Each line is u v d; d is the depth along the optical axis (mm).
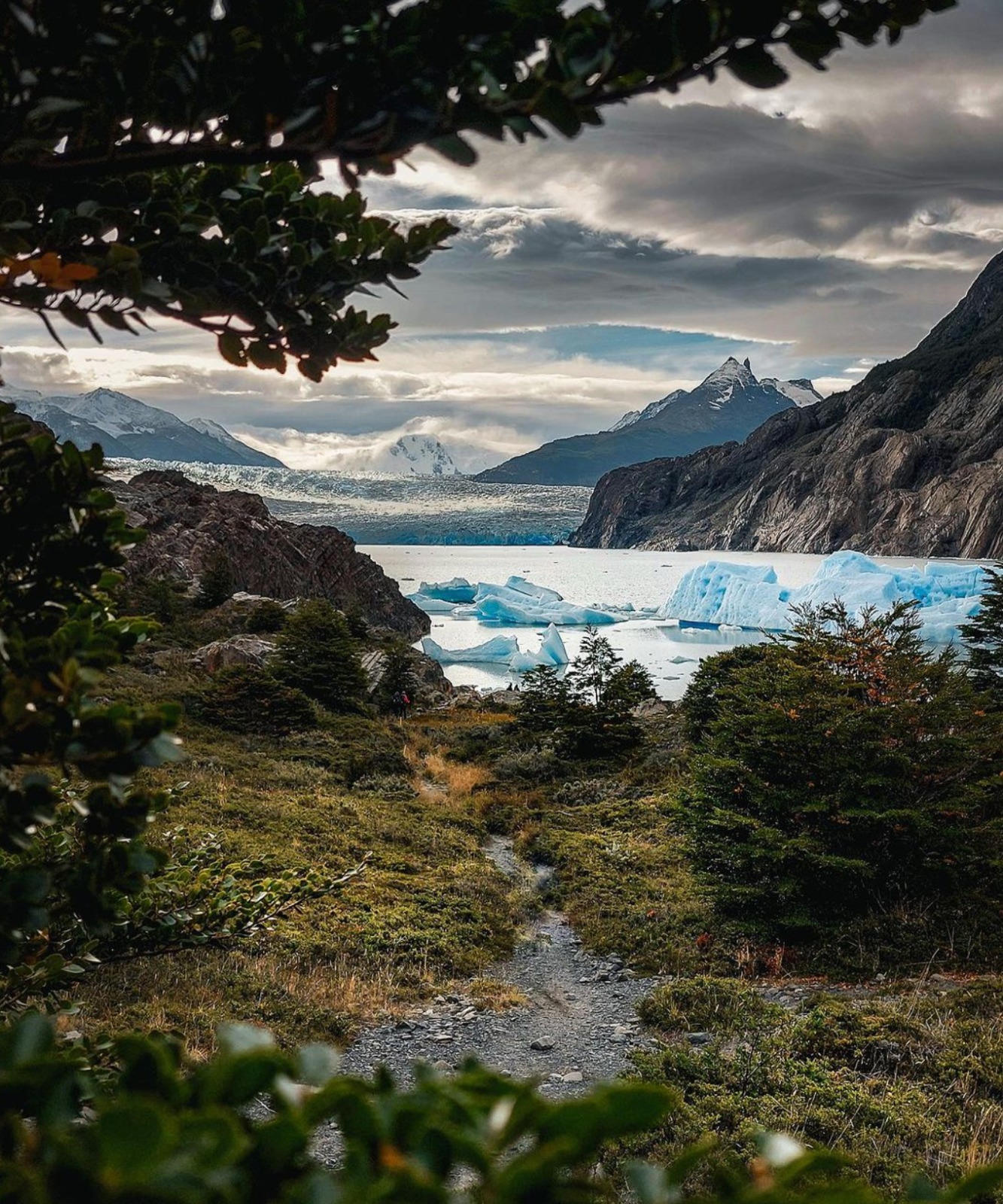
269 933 14156
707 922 16047
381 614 93812
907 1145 7816
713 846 16188
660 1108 886
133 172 1865
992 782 15617
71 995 10609
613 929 16531
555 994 13914
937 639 90500
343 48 1617
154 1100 1031
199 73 1729
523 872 21156
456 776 31312
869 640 17484
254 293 2439
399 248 2504
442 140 1673
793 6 1604
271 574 79500
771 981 13875
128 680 34344
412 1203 842
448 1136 912
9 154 1853
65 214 2273
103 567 2664
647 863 20578
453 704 52688
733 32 1540
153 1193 690
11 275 1931
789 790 15930
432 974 14234
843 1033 10227
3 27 1661
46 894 1985
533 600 139500
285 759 29266
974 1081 9227
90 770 1744
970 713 16391
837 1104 8438
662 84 1635
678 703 44094
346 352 2570
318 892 5195
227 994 11781
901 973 13523
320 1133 7488
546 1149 832
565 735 34188
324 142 1731
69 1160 714
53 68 1693
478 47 1601
